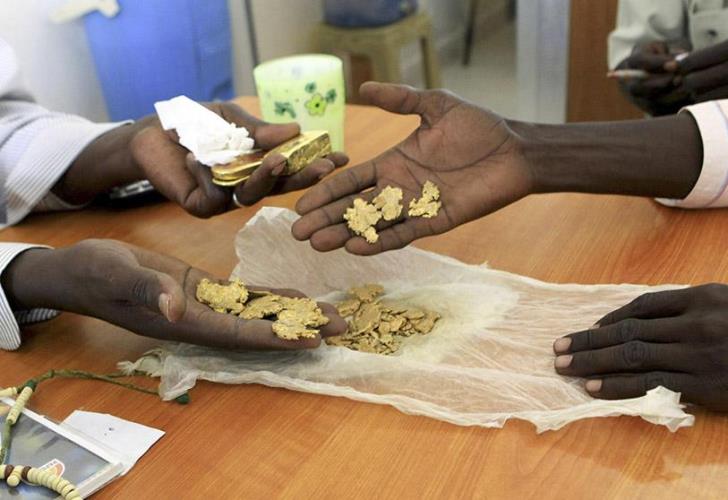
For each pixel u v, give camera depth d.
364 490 0.47
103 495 0.48
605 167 0.72
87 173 0.84
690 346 0.50
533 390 0.53
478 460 0.48
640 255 0.70
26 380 0.60
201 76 1.43
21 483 0.47
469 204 0.69
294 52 2.14
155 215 0.87
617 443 0.49
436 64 2.36
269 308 0.59
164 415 0.55
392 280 0.69
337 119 0.90
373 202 0.67
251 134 0.72
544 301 0.64
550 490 0.46
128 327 0.60
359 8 2.10
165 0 1.29
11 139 0.86
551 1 1.71
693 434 0.49
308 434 0.52
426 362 0.57
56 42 1.29
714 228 0.73
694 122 0.73
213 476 0.49
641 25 1.23
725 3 1.14
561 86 1.80
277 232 0.73
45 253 0.65
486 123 0.71
